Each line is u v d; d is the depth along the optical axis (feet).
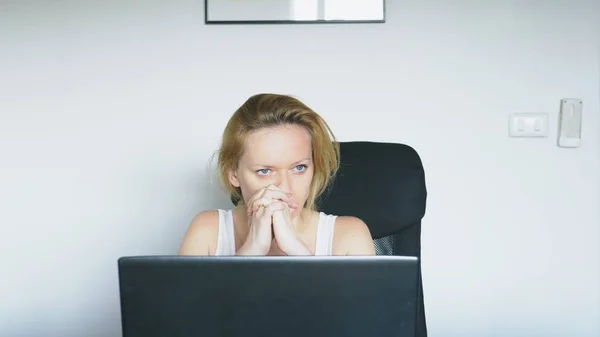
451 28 7.50
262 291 2.52
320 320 2.54
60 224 7.58
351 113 7.51
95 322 7.65
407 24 7.48
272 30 7.46
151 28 7.45
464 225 7.63
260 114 3.93
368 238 4.41
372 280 2.52
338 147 4.57
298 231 4.36
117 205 7.57
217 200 7.50
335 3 7.41
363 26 7.47
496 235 7.65
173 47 7.47
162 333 2.54
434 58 7.51
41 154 7.54
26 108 7.51
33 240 7.58
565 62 7.57
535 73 7.56
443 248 7.63
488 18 7.52
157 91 7.49
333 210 4.75
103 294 7.63
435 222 7.61
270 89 7.48
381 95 7.51
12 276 7.61
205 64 7.48
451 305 7.67
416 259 2.52
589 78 7.60
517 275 7.68
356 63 7.49
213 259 2.51
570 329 7.72
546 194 7.65
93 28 7.46
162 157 7.53
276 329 2.54
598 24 7.55
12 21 7.46
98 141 7.53
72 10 7.46
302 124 4.02
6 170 7.54
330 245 4.38
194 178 7.53
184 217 7.57
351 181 4.77
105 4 7.45
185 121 7.50
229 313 2.53
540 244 7.66
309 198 4.35
